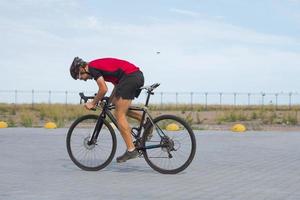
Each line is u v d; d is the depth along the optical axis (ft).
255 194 21.30
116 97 26.68
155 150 26.96
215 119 94.99
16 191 21.49
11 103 153.48
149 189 22.20
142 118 27.04
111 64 26.71
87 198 20.13
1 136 48.70
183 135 26.58
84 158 28.09
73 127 28.27
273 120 91.81
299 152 37.70
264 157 34.40
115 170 27.99
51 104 135.85
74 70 27.35
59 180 24.44
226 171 27.84
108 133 27.76
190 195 20.94
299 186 23.29
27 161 31.19
